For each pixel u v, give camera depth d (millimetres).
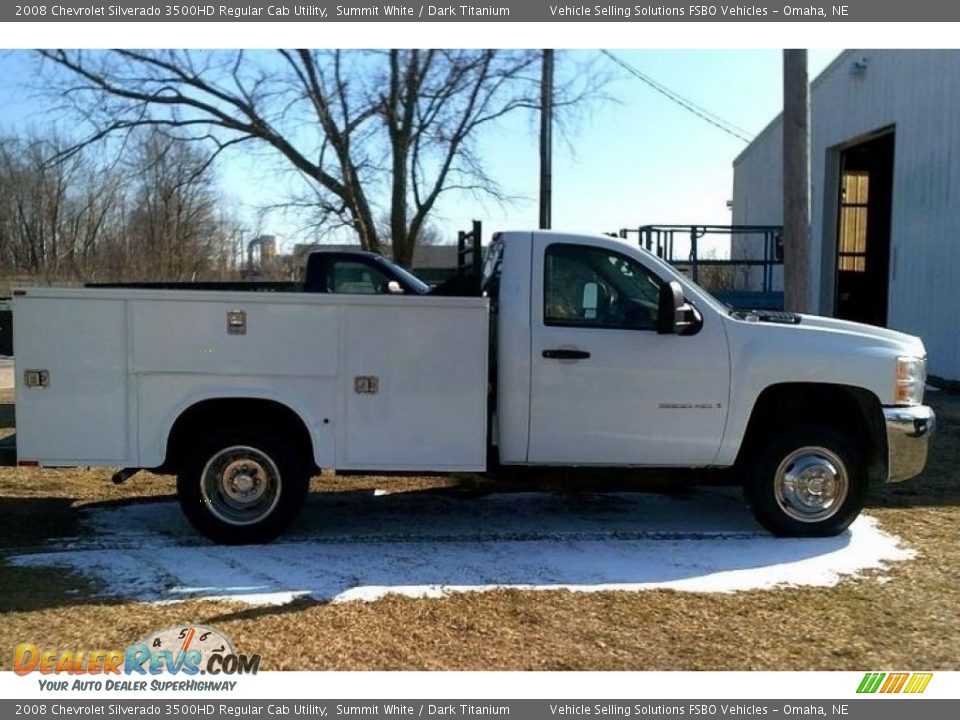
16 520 6230
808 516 5727
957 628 4301
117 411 5328
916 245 15219
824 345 5551
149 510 6543
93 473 7734
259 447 5480
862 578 5004
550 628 4281
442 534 5930
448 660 3918
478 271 5719
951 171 14047
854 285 22047
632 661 3926
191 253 29922
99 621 4324
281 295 5328
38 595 4672
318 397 5398
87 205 29656
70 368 5301
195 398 5340
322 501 6848
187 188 17812
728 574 5070
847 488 5688
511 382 5504
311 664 3877
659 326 5309
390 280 8773
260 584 4863
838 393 5664
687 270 17656
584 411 5523
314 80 11883
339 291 8789
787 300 9070
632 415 5543
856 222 21891
